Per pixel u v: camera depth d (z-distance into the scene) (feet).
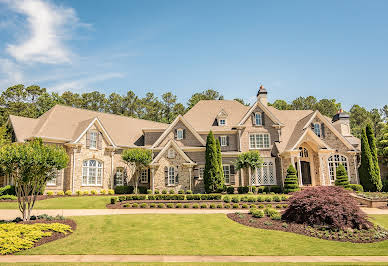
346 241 45.37
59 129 106.83
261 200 82.38
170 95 261.03
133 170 118.42
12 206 73.82
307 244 43.75
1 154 54.08
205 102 137.90
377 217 63.36
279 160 113.19
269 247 42.29
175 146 109.91
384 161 127.24
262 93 137.18
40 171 57.93
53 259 36.52
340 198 54.29
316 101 250.57
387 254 38.86
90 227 53.16
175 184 107.55
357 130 224.33
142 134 133.49
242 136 117.80
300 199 56.34
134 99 256.52
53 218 57.57
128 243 44.21
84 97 247.70
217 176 102.99
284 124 127.95
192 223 56.39
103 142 111.86
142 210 71.97
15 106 202.28
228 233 49.62
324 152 108.06
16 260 35.96
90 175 106.73
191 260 35.96
